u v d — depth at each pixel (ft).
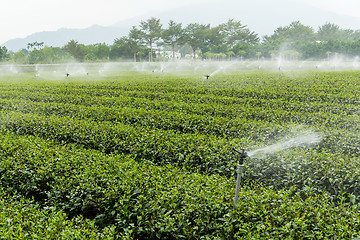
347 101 65.82
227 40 427.33
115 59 408.67
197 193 23.17
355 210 22.86
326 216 20.54
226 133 42.83
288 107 60.44
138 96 80.89
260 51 359.87
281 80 102.12
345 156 31.27
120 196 23.84
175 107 60.49
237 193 21.52
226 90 82.02
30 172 28.73
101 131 40.86
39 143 35.91
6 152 32.58
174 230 20.72
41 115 55.42
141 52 391.45
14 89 98.17
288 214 20.77
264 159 31.04
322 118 48.14
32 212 22.25
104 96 79.46
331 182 26.99
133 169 27.53
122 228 23.47
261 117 51.29
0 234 19.12
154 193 23.97
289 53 317.63
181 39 386.73
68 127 43.65
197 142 35.68
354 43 307.58
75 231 19.63
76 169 28.22
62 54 452.76
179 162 33.96
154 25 382.83
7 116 50.65
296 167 29.55
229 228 20.03
